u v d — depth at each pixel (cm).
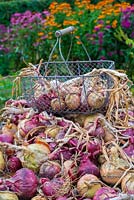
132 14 423
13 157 150
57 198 138
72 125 160
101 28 428
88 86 164
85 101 163
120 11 432
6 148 151
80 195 139
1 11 666
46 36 464
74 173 144
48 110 170
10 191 137
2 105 310
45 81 170
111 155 148
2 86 323
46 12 486
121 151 149
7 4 666
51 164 146
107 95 164
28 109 178
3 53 502
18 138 163
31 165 146
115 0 590
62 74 213
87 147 150
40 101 170
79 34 436
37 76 172
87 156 149
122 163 144
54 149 153
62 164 147
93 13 448
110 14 433
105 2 462
